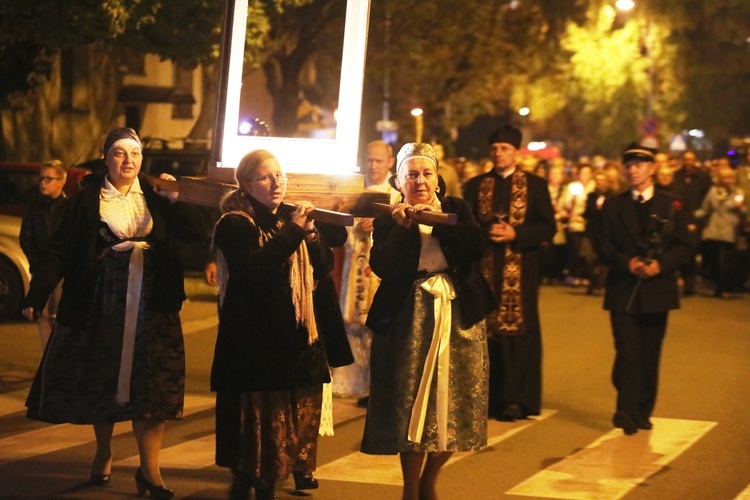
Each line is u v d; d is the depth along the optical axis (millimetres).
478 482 7676
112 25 15844
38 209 10602
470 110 38219
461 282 6645
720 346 13789
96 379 7004
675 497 7316
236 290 6590
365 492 7402
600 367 12359
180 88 32312
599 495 7359
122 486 7453
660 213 8992
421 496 6844
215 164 7004
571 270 21062
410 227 6547
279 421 6660
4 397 10414
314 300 6949
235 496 6852
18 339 13719
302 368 6656
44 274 6961
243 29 6926
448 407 6535
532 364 9711
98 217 7008
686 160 20281
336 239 7023
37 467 7934
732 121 45281
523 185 9695
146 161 19281
